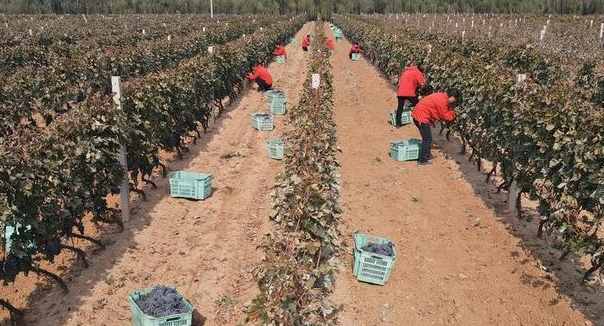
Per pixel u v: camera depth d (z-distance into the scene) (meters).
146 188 11.13
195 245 8.88
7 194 6.36
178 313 6.34
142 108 10.26
